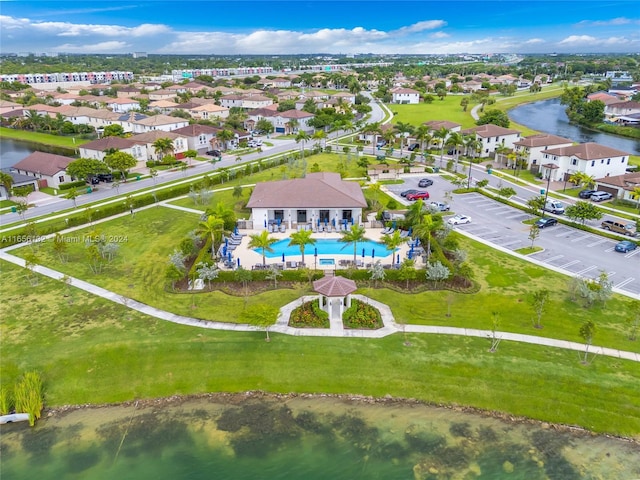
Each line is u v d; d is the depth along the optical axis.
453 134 111.06
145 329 43.03
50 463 31.00
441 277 49.19
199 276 50.56
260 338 41.78
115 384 37.72
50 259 58.09
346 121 159.25
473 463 30.62
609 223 66.38
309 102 185.25
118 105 184.12
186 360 39.56
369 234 65.19
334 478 29.42
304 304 46.59
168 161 109.06
